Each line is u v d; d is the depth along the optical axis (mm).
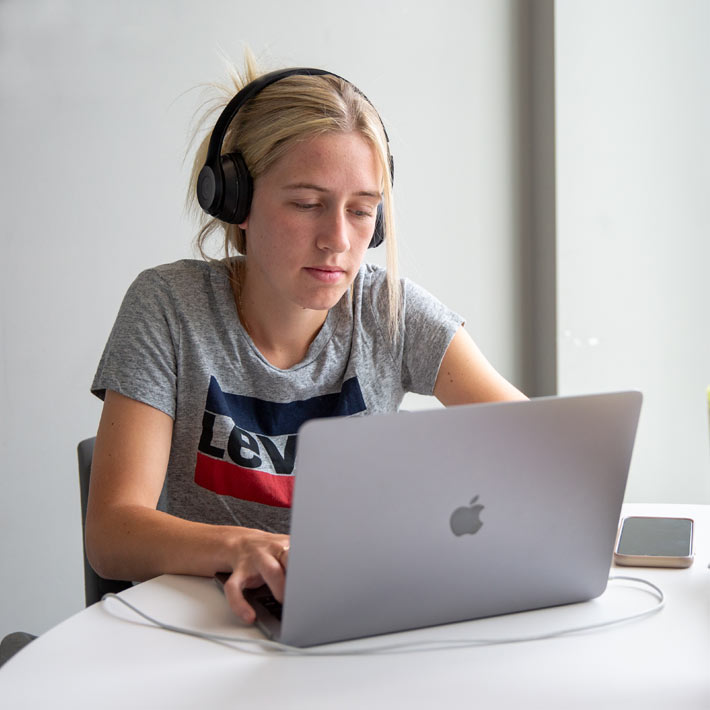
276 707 761
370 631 890
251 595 965
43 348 2205
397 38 2416
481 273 2564
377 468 807
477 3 2479
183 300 1422
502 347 2613
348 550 831
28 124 2146
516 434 852
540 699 770
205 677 814
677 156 2572
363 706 760
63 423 2238
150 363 1355
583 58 2477
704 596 995
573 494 904
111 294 2242
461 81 2488
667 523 1216
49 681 809
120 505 1185
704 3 2531
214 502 1387
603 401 875
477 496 862
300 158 1276
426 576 877
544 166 2539
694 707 754
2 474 2205
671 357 2641
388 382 1538
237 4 2268
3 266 2160
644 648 869
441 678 810
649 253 2586
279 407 1443
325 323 1487
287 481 1409
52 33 2146
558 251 2520
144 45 2207
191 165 2260
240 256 1524
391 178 1442
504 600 935
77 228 2201
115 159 2211
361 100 1342
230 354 1425
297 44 2328
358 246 1331
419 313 1546
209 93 2250
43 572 2260
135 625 929
